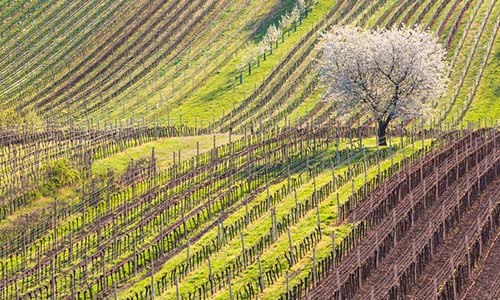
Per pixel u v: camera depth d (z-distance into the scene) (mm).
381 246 116125
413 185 143125
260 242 122875
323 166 158000
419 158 159875
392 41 172250
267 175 154375
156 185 161250
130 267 126125
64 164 160000
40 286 122812
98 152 177750
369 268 110938
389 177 148250
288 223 130625
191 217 141875
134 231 139000
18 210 149875
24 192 154625
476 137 174250
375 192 140250
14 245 138000
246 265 117688
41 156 176250
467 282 112500
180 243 132375
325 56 177250
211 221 139375
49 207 150375
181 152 184250
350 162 161875
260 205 140125
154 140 195000
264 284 111500
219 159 173125
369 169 156250
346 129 192375
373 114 175250
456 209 131000
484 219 130000
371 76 174250
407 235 124062
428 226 123188
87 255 132250
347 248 118875
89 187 159000
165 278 119125
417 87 172875
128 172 166000
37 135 188875
